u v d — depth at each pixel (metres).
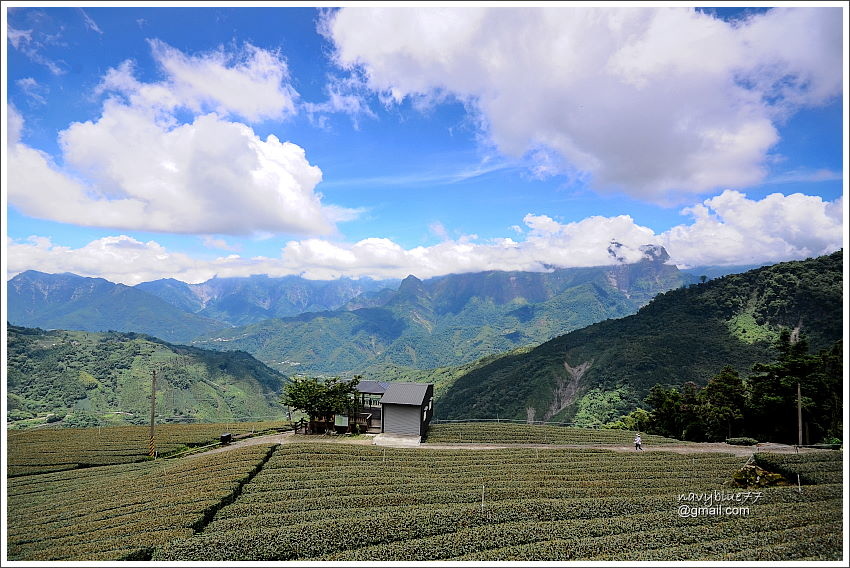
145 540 25.84
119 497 34.62
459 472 39.16
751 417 60.44
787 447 50.75
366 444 48.66
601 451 47.25
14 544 26.86
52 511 32.72
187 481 36.75
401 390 54.44
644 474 38.50
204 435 59.69
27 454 51.75
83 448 54.31
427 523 27.66
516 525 27.08
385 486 34.66
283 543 25.33
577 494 33.38
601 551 24.03
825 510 26.97
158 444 55.31
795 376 56.19
